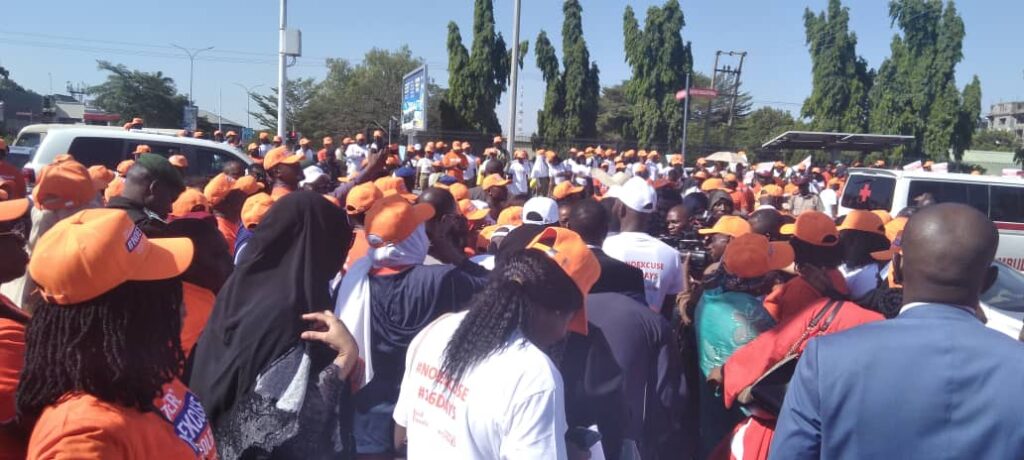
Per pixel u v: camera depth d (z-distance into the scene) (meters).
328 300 2.64
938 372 1.63
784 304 3.14
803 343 2.71
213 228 3.35
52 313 1.55
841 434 1.71
